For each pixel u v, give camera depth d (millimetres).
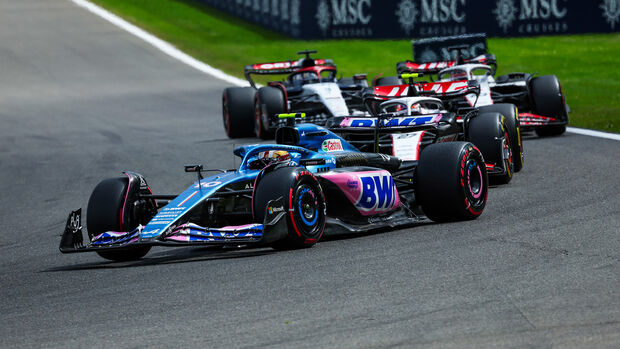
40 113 101312
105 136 79562
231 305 21469
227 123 71375
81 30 174875
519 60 125562
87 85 126500
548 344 16891
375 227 31328
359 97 66562
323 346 17656
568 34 138375
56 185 54812
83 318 21453
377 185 31984
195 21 180875
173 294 23234
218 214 30078
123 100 110562
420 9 142125
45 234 38875
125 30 174000
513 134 44125
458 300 20453
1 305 24109
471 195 31859
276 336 18562
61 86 126062
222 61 144750
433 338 17719
